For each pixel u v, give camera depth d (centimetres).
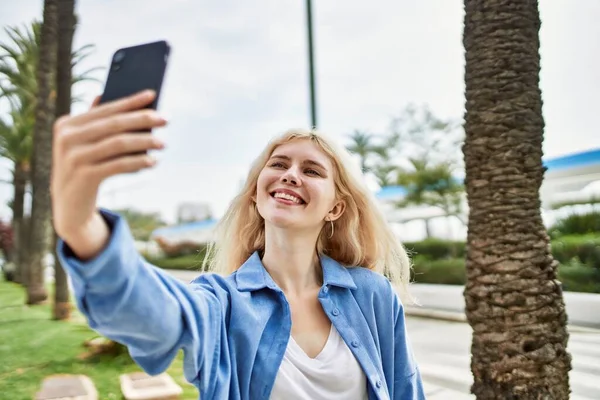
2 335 725
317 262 182
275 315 151
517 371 332
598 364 730
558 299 345
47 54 1110
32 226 1253
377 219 191
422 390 188
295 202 163
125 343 100
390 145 2408
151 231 3650
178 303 104
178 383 508
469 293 359
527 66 361
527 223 348
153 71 85
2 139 1825
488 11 368
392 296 179
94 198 75
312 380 147
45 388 486
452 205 2009
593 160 1434
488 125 361
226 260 194
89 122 72
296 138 176
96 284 82
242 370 138
